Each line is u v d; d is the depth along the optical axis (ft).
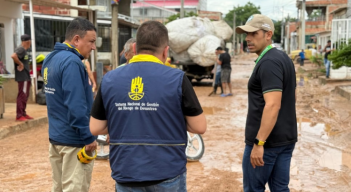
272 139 11.09
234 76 79.71
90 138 11.21
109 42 76.84
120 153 8.33
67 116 11.50
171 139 8.30
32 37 39.14
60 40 64.54
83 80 11.49
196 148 22.18
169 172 8.23
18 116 29.01
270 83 10.54
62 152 11.75
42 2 41.16
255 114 11.30
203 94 51.29
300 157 21.38
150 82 8.31
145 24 8.75
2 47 44.24
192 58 57.62
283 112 11.07
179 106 8.31
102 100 8.66
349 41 48.57
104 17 80.07
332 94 46.52
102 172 19.31
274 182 11.65
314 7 178.70
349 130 27.58
